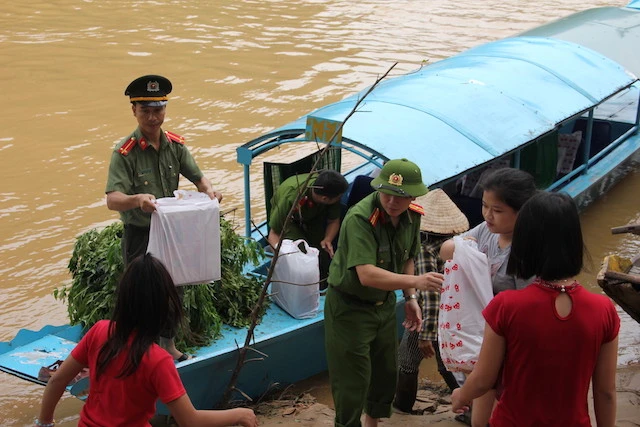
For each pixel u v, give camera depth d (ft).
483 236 13.44
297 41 57.93
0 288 25.81
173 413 10.63
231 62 52.13
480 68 28.02
